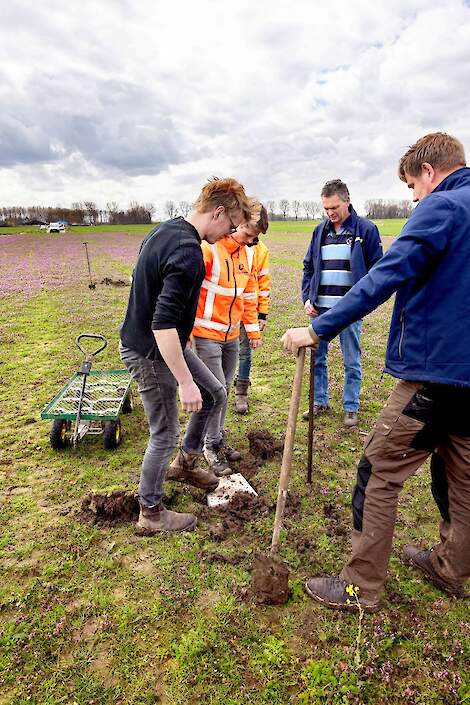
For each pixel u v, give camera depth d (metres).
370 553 2.69
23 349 8.46
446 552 2.85
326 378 5.60
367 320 11.62
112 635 2.66
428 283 2.32
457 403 2.36
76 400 5.04
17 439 5.01
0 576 3.10
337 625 2.71
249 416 5.57
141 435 5.08
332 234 5.21
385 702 2.33
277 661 2.49
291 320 10.98
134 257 28.95
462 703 2.32
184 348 3.35
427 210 2.28
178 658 2.51
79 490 4.05
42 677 2.44
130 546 3.33
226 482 4.15
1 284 17.45
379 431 2.59
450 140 2.52
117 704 2.31
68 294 14.86
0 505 3.86
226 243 3.85
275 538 3.05
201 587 2.98
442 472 2.90
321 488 4.08
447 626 2.72
